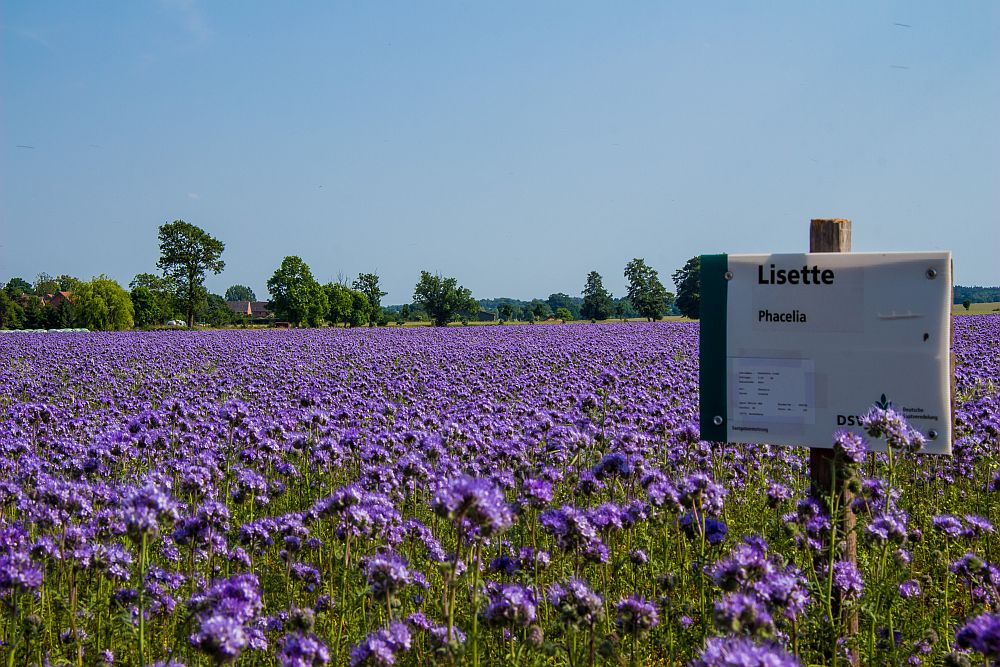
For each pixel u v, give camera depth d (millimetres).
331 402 16969
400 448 11664
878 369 6047
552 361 28734
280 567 7637
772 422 6336
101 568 6473
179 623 6039
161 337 57688
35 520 7289
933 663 5367
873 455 8555
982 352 26281
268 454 11031
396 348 39688
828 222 6410
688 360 28094
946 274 5879
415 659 5414
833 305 6152
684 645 5758
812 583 5680
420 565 7043
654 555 7027
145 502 5219
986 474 10227
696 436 9516
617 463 8102
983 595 6074
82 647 5789
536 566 6168
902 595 6066
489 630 5594
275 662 5609
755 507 8820
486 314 146250
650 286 130250
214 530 7305
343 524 6637
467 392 19500
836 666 5125
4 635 5879
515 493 9289
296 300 115750
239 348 40844
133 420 13086
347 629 6012
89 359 32188
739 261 6414
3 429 12344
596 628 5395
